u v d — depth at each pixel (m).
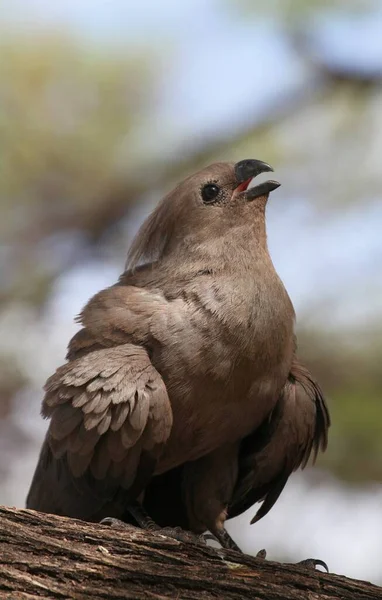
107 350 10.16
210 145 14.41
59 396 9.99
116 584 8.46
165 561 8.69
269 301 10.48
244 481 10.96
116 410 9.78
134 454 9.91
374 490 12.73
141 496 11.02
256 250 10.85
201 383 10.12
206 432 10.34
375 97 14.60
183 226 11.00
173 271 10.70
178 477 11.12
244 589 8.63
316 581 8.84
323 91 14.62
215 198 11.05
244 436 10.70
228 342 10.18
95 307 10.53
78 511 10.50
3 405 13.91
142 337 10.20
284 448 10.80
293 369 10.92
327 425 10.95
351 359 12.95
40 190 14.10
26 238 14.02
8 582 8.20
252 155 14.45
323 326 13.10
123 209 14.22
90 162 14.21
